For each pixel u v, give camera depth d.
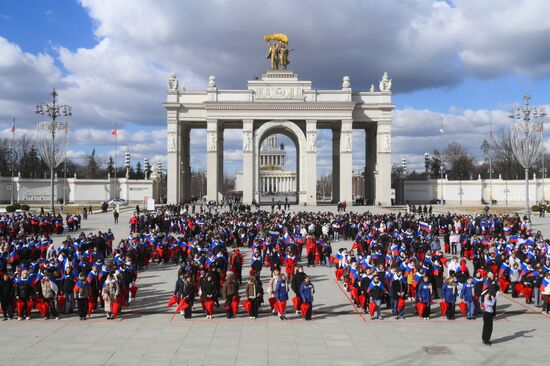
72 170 161.50
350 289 23.41
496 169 144.00
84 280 19.70
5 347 16.11
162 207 73.50
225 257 25.70
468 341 16.84
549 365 14.44
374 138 97.44
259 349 15.91
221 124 95.69
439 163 134.50
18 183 94.19
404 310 21.33
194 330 18.16
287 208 82.06
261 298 20.03
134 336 17.39
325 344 16.48
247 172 88.69
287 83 90.06
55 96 56.50
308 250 32.88
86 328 18.45
